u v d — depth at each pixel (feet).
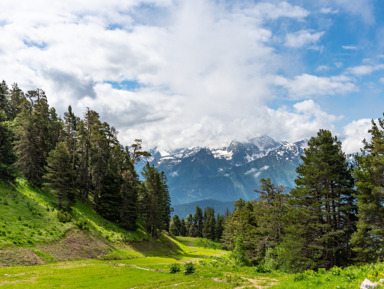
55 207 171.22
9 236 114.73
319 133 115.03
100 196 219.00
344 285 43.75
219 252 311.68
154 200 245.86
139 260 156.15
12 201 147.33
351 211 104.73
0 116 218.59
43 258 112.98
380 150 93.61
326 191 103.40
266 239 142.51
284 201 139.03
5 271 89.25
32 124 185.98
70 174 185.57
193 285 64.75
